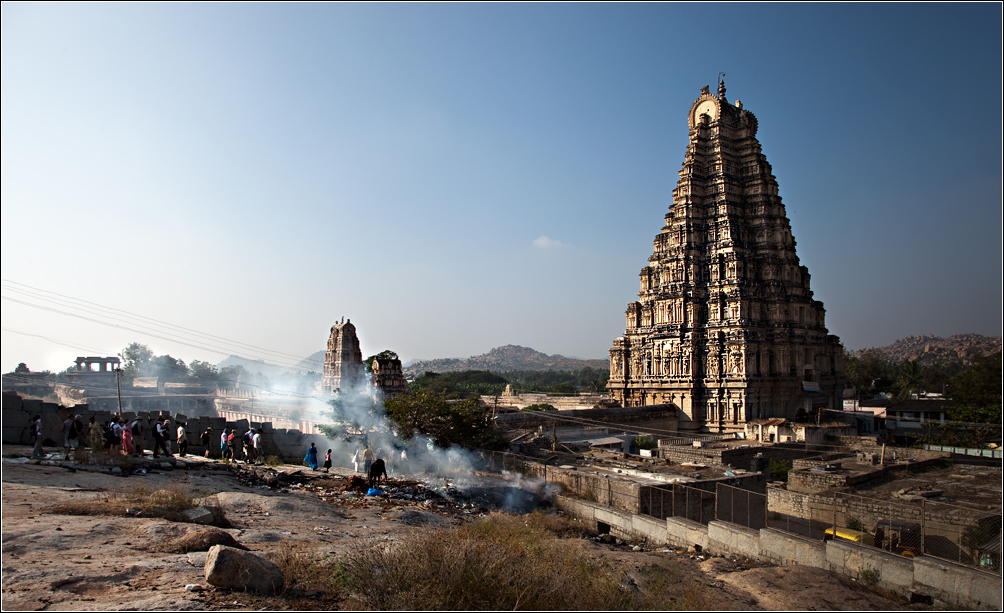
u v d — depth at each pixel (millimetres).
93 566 13891
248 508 24750
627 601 15555
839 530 28984
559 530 30359
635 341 78750
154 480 28438
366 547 16344
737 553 24422
